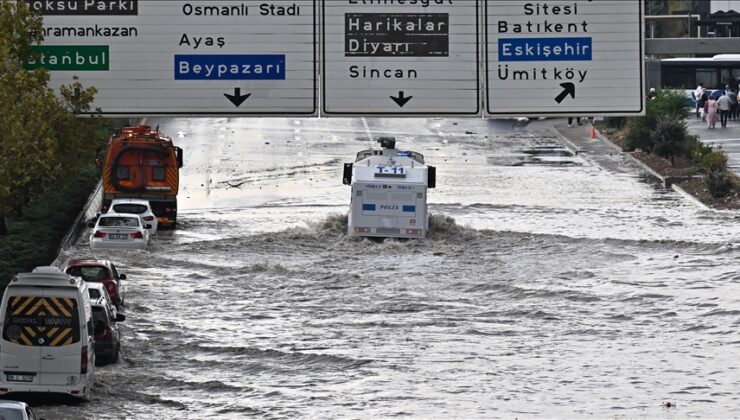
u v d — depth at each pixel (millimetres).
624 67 105062
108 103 105875
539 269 181250
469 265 185375
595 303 158375
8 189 141000
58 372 106250
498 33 105250
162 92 105688
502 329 144375
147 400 112062
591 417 106625
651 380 120312
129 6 105312
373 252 197375
